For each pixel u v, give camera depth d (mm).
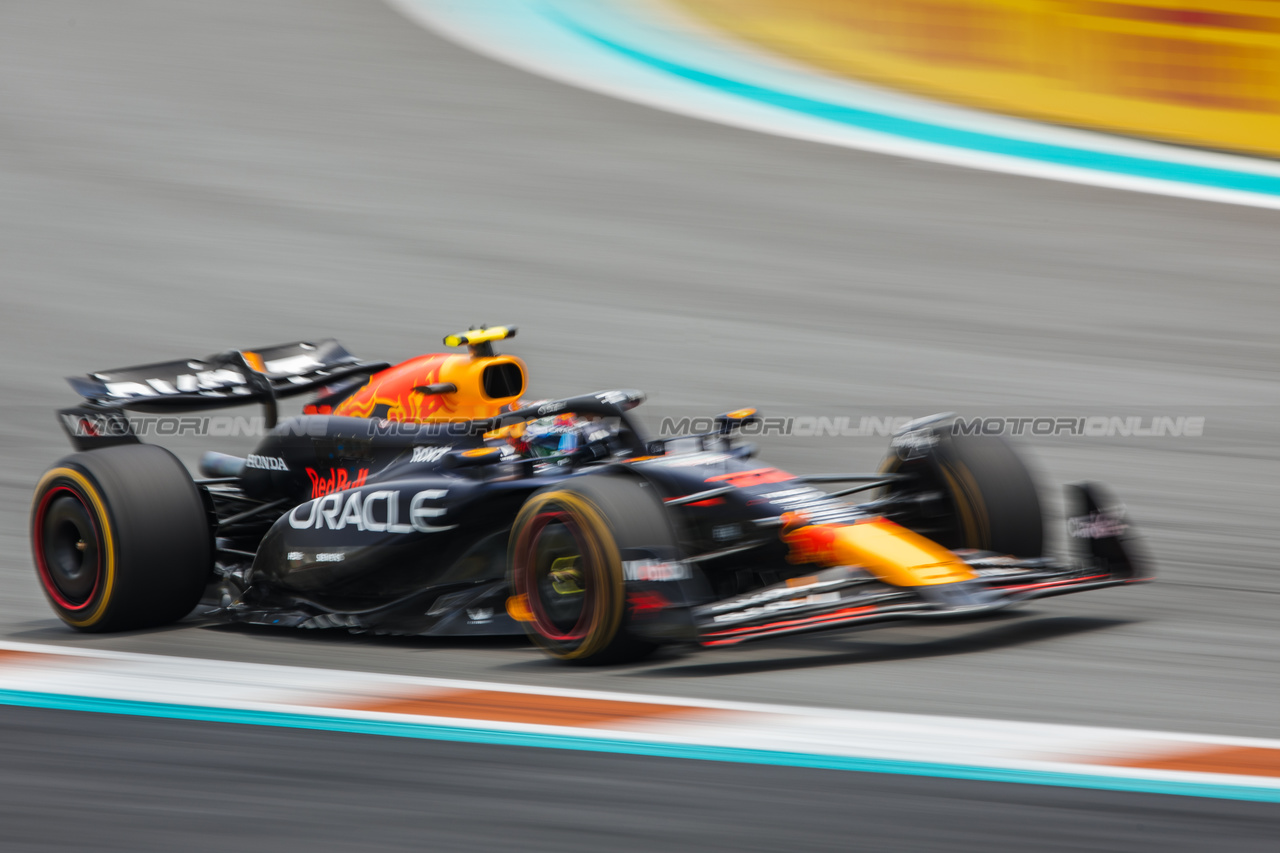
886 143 59281
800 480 19828
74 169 56344
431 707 16641
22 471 30469
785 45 73438
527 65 72188
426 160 57719
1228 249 47969
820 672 17797
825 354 39031
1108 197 52844
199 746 15664
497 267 46438
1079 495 20000
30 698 17391
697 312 42438
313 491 22453
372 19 80875
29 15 80438
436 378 21062
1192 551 25141
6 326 41188
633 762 14875
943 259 47188
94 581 20703
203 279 45250
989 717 16062
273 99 65750
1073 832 13281
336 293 44000
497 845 13336
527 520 18562
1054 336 40688
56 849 13484
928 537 20625
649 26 79312
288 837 13602
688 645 18594
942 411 34844
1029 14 61875
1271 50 55531
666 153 58438
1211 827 13312
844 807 13812
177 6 82625
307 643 20203
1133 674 17797
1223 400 35719
